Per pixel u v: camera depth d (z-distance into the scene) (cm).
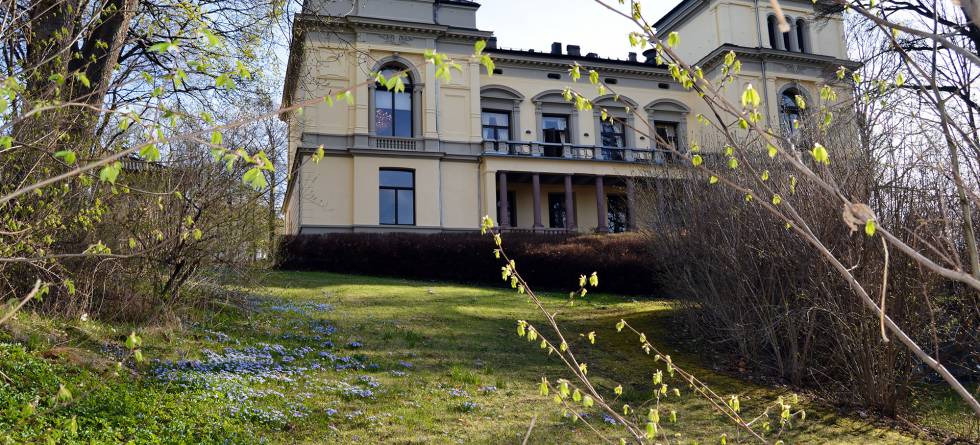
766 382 1115
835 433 882
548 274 2216
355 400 861
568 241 2358
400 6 2933
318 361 1035
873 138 841
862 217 253
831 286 999
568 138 3278
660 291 2055
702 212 1323
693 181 1420
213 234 1113
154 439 625
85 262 923
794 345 1091
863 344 972
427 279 2327
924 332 932
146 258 1002
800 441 847
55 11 827
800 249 1029
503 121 3203
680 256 1427
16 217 808
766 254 1130
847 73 567
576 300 1925
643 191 1898
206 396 768
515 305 1769
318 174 2739
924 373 989
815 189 873
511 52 3181
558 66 3288
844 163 877
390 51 2884
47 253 841
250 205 1215
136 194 993
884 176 875
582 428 825
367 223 2742
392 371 1018
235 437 674
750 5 3262
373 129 2848
